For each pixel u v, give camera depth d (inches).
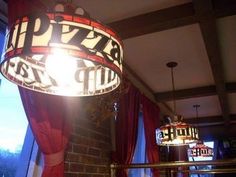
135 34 100.2
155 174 167.5
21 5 63.5
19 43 32.4
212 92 174.6
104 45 34.3
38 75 44.2
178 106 224.7
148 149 165.5
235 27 104.1
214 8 87.3
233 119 251.0
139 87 160.7
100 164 106.0
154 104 185.5
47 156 66.3
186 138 118.0
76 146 90.2
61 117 70.5
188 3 91.5
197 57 131.6
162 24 94.4
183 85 174.6
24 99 62.9
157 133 127.8
